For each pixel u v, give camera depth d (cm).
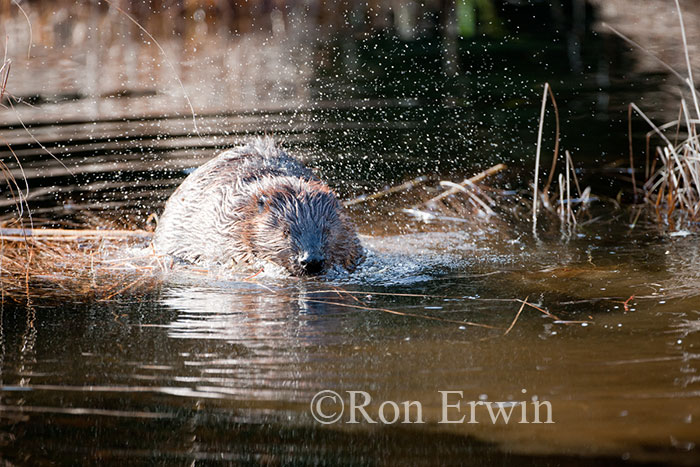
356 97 3847
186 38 5166
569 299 1888
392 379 1467
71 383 1473
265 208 2158
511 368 1501
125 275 2148
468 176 2938
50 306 1900
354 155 3112
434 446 1255
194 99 3797
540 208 2691
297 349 1612
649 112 3456
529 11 5538
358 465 1209
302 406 1379
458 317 1786
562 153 3120
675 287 1944
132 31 5203
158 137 3247
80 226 2489
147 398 1413
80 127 3359
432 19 5506
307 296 1958
